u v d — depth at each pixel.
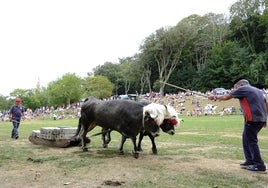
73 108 72.44
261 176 8.71
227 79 80.31
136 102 11.40
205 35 95.62
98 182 7.98
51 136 14.12
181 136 18.98
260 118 9.09
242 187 7.71
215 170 9.35
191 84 90.12
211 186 7.70
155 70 97.75
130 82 110.44
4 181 8.20
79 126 13.07
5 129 27.72
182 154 12.14
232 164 10.20
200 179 8.34
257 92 9.26
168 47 88.19
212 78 82.44
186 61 98.50
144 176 8.55
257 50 86.94
